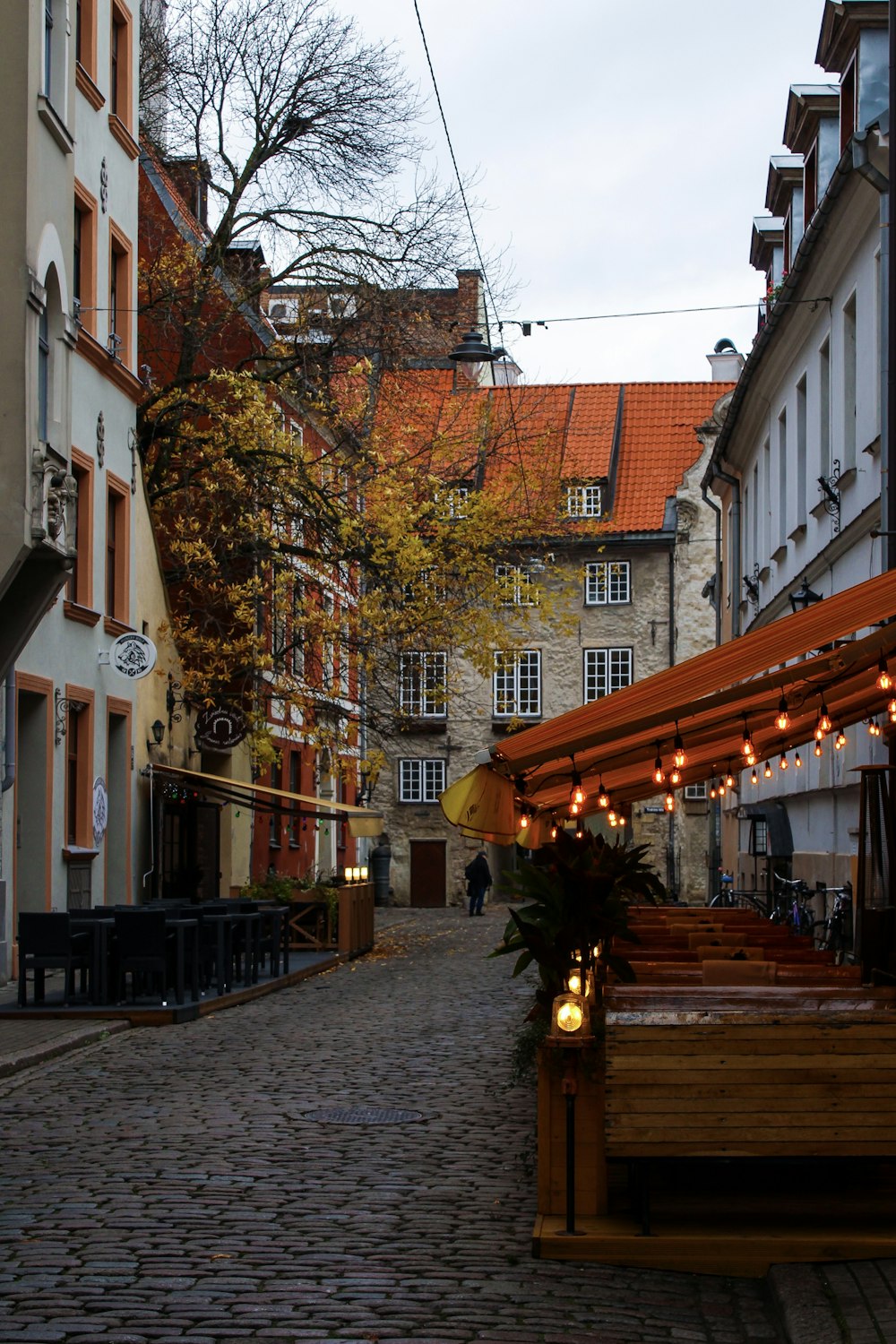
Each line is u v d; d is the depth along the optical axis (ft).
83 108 78.59
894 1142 25.52
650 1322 21.94
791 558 93.50
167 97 103.19
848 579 75.31
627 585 178.19
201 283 99.55
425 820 180.65
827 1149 25.52
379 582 95.61
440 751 180.45
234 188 100.83
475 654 97.30
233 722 101.55
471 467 99.60
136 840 87.81
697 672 28.73
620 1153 25.50
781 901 90.38
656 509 177.78
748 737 39.52
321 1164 31.78
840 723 47.26
